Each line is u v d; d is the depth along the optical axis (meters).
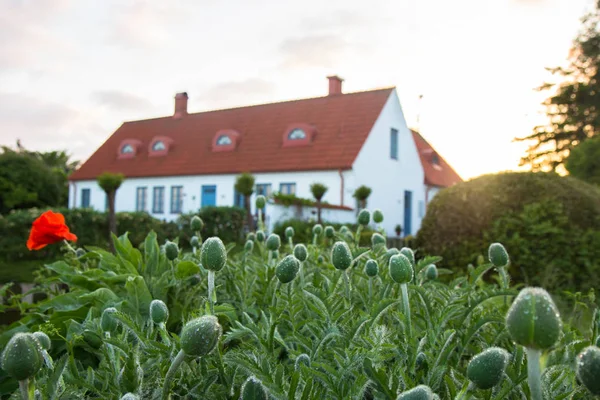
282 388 1.03
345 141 22.08
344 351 1.19
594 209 5.26
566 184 5.48
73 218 12.70
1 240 10.98
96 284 2.25
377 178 22.92
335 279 1.89
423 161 31.98
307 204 16.41
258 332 1.40
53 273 4.11
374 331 1.28
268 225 15.55
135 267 2.44
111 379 1.23
